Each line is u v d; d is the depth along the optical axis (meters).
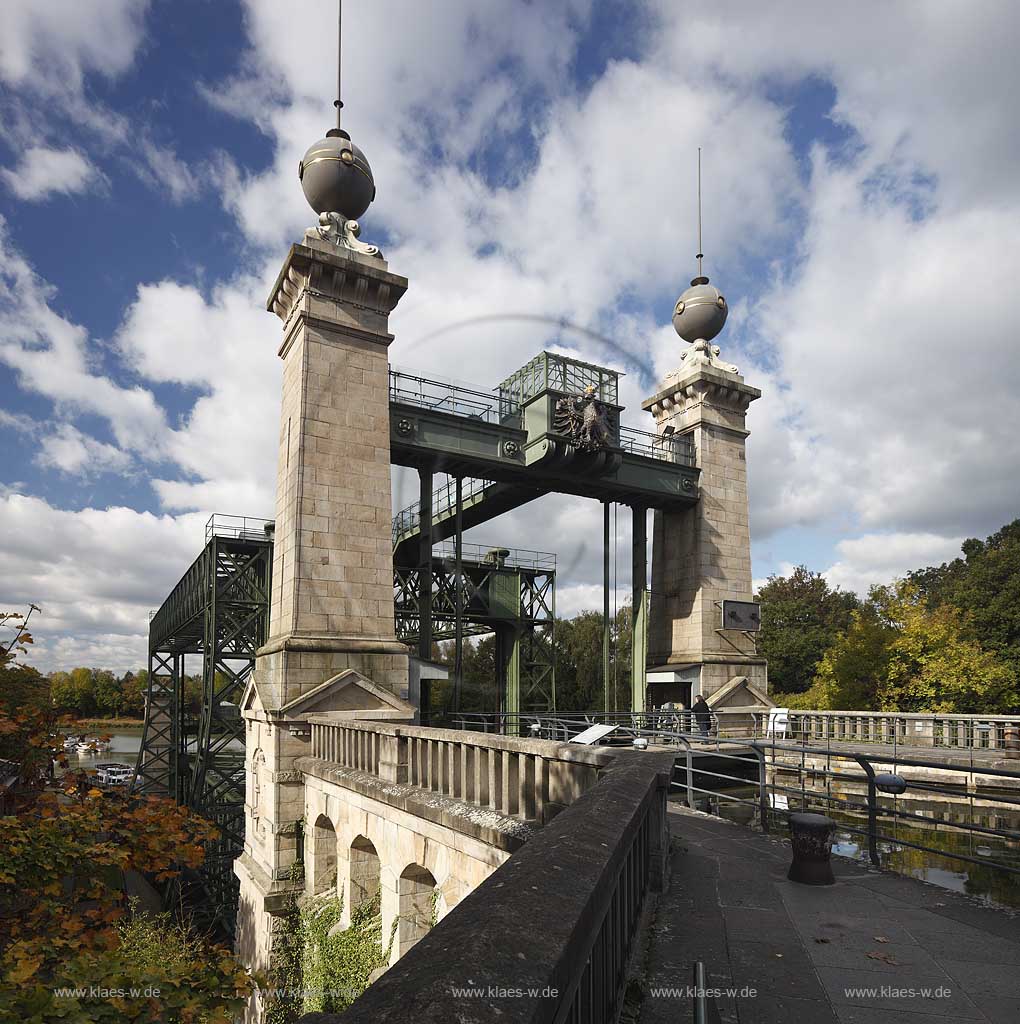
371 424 24.16
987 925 7.48
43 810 8.06
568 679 48.72
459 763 12.59
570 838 4.07
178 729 50.31
